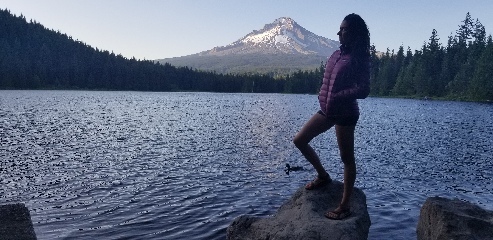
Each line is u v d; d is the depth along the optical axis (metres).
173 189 16.14
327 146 31.05
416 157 26.52
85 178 18.09
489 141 36.75
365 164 23.41
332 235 5.55
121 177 18.42
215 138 35.81
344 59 5.31
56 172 19.38
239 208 13.44
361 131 45.72
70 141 31.80
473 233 6.86
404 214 12.95
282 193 15.74
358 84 5.20
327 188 6.84
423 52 172.62
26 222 5.09
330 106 5.43
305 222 5.98
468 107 107.62
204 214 12.60
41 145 29.08
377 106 114.25
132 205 13.55
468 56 155.75
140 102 119.56
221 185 17.02
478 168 22.44
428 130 47.75
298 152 27.70
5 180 17.33
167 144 31.02
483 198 15.55
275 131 43.91
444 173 20.78
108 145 29.86
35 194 15.04
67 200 14.16
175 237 10.40
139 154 25.69
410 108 103.12
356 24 5.19
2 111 66.88
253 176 19.14
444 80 161.62
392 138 38.50
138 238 10.26
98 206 13.37
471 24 169.25
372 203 14.40
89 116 61.88
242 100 154.25
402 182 18.36
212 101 138.88
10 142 30.20
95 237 10.26
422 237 8.22
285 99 174.38
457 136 41.09
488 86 135.75
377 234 10.93
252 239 6.34
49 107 83.00
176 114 70.75
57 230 10.79
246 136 38.06
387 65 191.25
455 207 7.71
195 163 22.61
